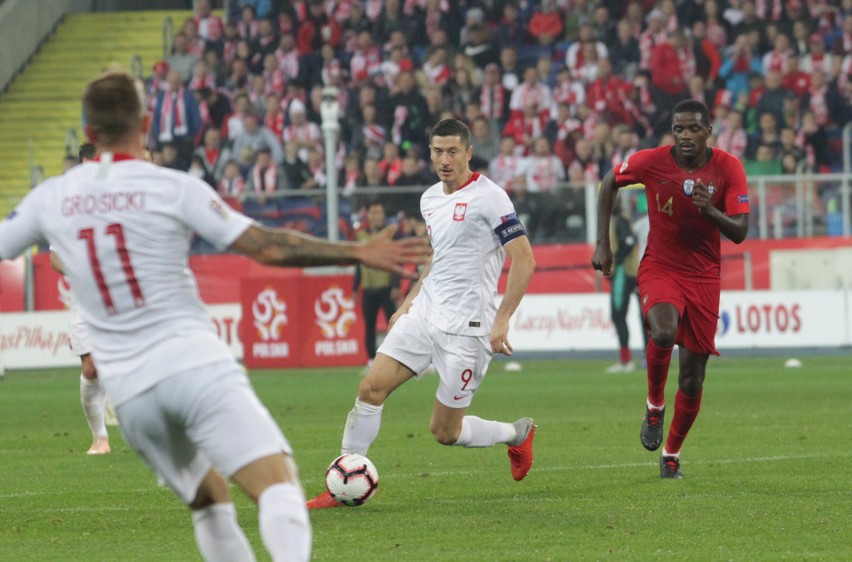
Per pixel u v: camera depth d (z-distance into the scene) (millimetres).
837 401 44375
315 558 18062
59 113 93625
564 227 68125
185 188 13289
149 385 13008
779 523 20656
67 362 67750
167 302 13195
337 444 34125
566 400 46438
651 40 82625
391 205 68938
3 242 13695
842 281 66062
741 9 83375
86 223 13297
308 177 78250
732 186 25375
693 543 18922
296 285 65812
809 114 77375
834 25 83062
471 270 23422
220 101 84375
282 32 87812
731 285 67250
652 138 79188
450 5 86500
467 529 20406
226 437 12922
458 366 23438
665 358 25406
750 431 35500
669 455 26359
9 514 22781
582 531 20078
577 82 80938
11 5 95188
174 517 22312
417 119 80062
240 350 67188
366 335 62500
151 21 99438
